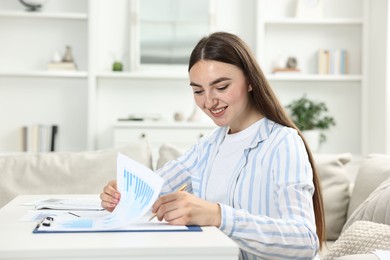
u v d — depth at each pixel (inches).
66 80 197.6
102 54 198.2
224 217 55.4
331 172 112.2
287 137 65.4
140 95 200.1
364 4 191.2
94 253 45.4
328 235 109.7
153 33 197.3
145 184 54.2
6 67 195.0
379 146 182.4
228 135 72.0
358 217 91.0
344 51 194.2
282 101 201.6
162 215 55.4
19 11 184.9
